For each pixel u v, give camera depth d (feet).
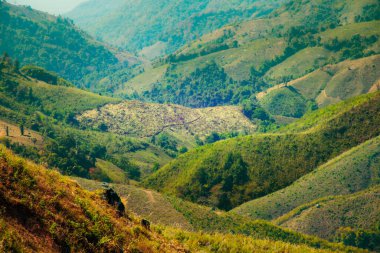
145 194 359.05
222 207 516.32
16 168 51.78
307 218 434.30
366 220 412.57
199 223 309.83
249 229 314.35
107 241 51.52
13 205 45.11
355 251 290.97
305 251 95.71
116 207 66.90
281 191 511.40
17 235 40.73
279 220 453.17
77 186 63.87
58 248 44.93
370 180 485.97
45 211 48.06
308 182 512.63
